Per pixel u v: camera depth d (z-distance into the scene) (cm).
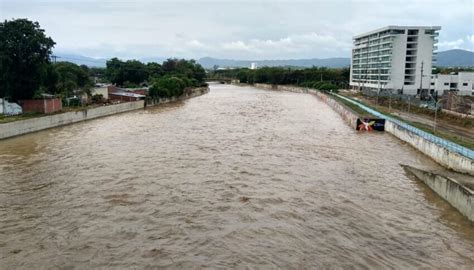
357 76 17225
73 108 7862
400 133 5697
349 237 2472
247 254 2247
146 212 2833
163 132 6116
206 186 3397
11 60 6675
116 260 2184
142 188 3347
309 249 2311
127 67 14812
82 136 5794
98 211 2855
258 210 2869
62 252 2273
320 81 18050
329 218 2750
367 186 3469
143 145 5088
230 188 3344
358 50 17100
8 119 6047
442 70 17538
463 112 6694
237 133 6038
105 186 3403
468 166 3650
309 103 11694
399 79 13975
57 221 2691
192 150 4781
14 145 5134
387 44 14050
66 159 4334
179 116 8194
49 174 3762
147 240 2411
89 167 4006
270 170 3906
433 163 4303
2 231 2541
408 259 2230
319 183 3512
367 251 2305
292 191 3284
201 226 2598
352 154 4688
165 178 3625
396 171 3959
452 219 2805
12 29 6719
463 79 11950
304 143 5322
